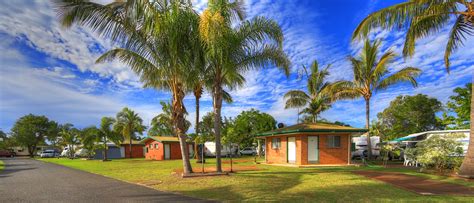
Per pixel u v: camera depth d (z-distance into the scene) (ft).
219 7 43.14
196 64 43.50
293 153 68.28
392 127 123.75
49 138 255.70
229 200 26.14
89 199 27.53
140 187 34.60
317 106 92.79
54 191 32.60
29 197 29.07
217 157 46.11
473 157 39.19
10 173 57.57
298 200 25.75
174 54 41.70
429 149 46.57
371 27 44.83
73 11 37.06
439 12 41.83
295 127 70.13
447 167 48.21
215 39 38.88
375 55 78.74
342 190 30.40
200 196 28.22
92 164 85.25
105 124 116.98
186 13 41.98
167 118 116.26
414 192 29.12
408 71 73.87
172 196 28.43
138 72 46.85
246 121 125.08
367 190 30.37
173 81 45.55
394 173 46.01
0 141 262.26
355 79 82.12
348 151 66.44
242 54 45.57
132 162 94.73
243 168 57.31
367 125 79.77
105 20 39.55
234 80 55.26
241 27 45.29
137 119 154.81
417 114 115.24
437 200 25.08
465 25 44.01
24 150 261.24
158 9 40.34
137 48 43.73
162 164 78.95
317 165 62.44
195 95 86.69
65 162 103.14
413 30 44.29
